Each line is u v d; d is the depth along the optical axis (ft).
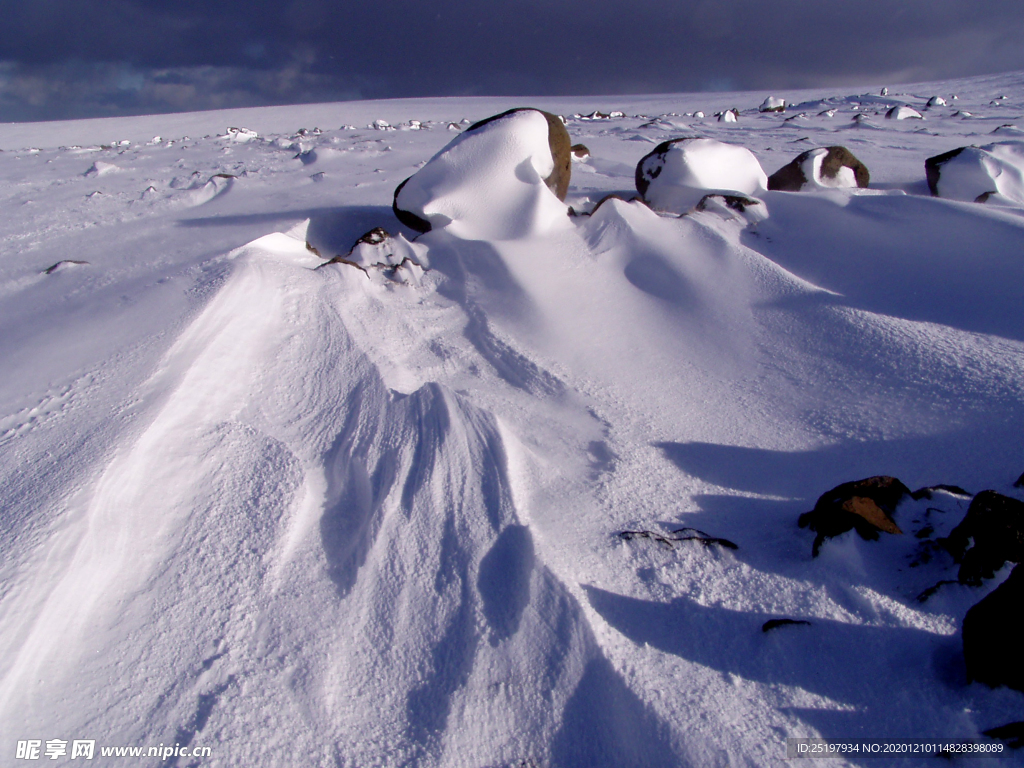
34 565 6.84
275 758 5.69
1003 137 40.37
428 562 7.61
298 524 8.27
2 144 60.90
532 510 8.41
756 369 12.79
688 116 65.21
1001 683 5.68
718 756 5.46
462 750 5.83
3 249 21.68
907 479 9.41
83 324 13.07
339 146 42.83
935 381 11.38
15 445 8.92
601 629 6.63
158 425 9.21
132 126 74.23
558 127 19.43
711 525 8.63
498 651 6.59
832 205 17.33
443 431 9.33
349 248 19.40
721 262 15.52
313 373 11.71
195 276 14.30
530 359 13.01
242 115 84.43
